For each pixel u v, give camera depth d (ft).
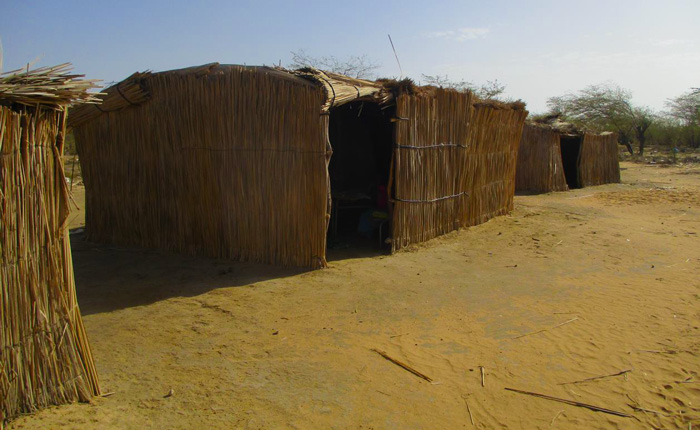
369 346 16.63
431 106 30.42
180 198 27.81
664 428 12.48
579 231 35.37
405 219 29.40
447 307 20.31
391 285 22.93
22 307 11.49
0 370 11.22
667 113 135.95
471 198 36.55
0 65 11.19
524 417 12.89
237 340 16.96
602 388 14.28
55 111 11.81
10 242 11.15
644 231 35.45
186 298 20.99
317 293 21.66
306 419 12.46
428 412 12.96
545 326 18.51
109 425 11.76
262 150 25.12
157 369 14.84
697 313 19.61
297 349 16.34
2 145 10.86
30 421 11.43
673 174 81.92
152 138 28.14
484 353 16.28
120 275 24.20
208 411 12.67
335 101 23.68
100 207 30.78
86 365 12.82
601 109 126.00
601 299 21.38
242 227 26.30
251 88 24.90
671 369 15.26
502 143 40.42
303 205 24.64
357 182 39.96
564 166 69.67
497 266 26.48
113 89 27.94
